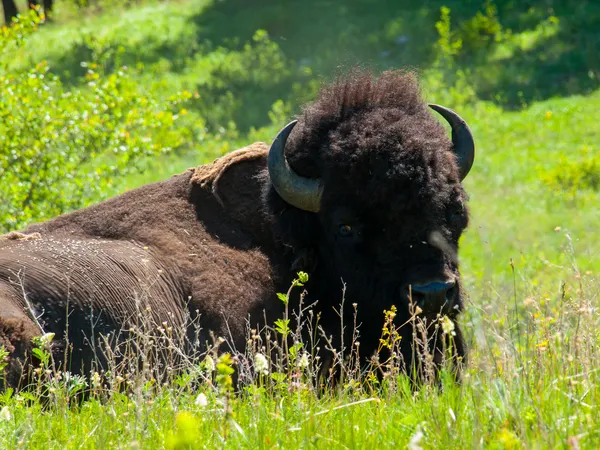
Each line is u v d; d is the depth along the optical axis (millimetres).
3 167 41531
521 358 16734
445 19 97438
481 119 82688
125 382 21719
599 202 62312
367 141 22625
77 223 25906
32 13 45438
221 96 90125
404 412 16266
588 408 14828
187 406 17078
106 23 124250
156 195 26531
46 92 42688
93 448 15273
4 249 23656
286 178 23656
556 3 108688
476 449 12992
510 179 68438
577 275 18953
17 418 16875
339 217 23062
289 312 24625
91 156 44219
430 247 22359
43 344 18125
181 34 113250
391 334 21656
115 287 23109
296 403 16500
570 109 83500
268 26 110625
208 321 23969
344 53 98875
